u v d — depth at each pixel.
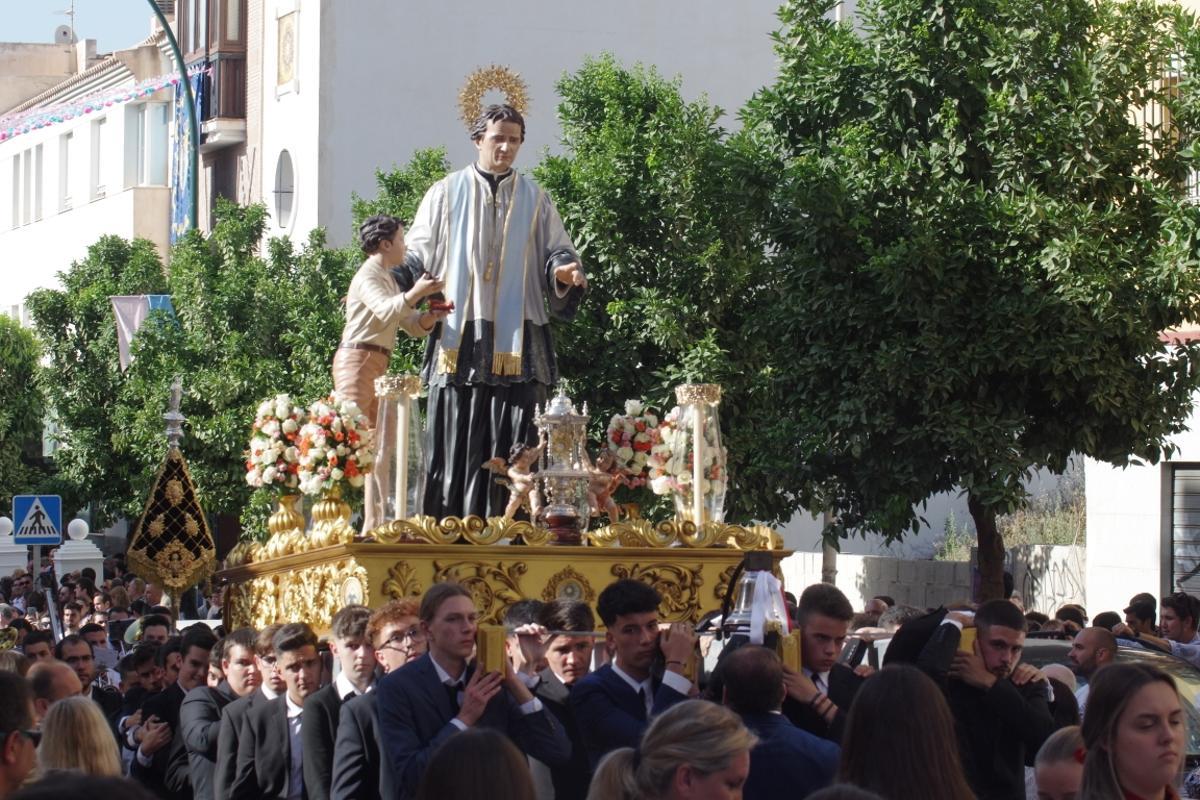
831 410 16.98
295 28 33.78
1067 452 16.98
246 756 9.27
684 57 34.06
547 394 12.54
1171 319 16.59
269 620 12.56
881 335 16.84
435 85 32.94
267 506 27.97
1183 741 6.26
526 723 7.81
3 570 34.72
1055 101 16.91
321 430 11.61
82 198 46.62
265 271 29.84
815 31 18.25
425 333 12.20
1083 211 16.33
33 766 6.61
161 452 29.27
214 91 37.25
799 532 32.75
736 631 8.55
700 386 11.90
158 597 21.50
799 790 6.86
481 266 12.22
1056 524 29.02
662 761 5.51
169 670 11.41
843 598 8.28
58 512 23.67
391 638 8.55
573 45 33.53
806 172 16.83
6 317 42.16
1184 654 13.10
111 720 12.21
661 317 19.53
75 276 35.41
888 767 6.11
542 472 11.32
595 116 21.38
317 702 8.84
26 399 41.66
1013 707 8.14
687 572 11.13
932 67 17.08
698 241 20.14
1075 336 16.03
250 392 28.73
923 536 31.23
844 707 8.22
